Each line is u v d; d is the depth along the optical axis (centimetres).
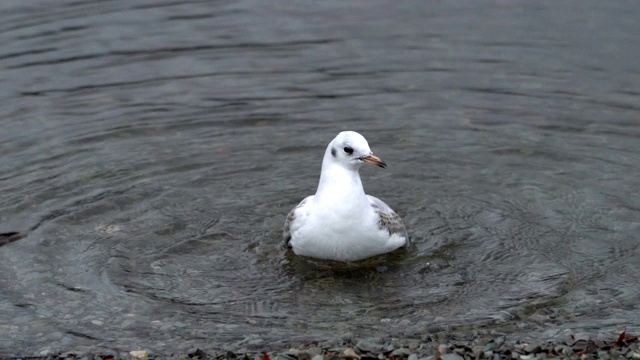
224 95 1978
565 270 1388
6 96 1952
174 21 2255
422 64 2078
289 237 1442
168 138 1830
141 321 1271
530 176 1683
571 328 1221
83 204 1594
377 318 1276
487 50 2120
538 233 1502
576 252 1441
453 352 1143
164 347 1202
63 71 2044
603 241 1466
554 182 1656
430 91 1984
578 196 1608
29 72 2034
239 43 2167
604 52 2084
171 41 2169
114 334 1240
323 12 2297
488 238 1496
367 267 1423
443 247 1474
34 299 1329
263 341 1205
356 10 2305
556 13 2252
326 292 1356
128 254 1456
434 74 2042
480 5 2308
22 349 1206
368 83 2017
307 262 1437
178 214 1579
